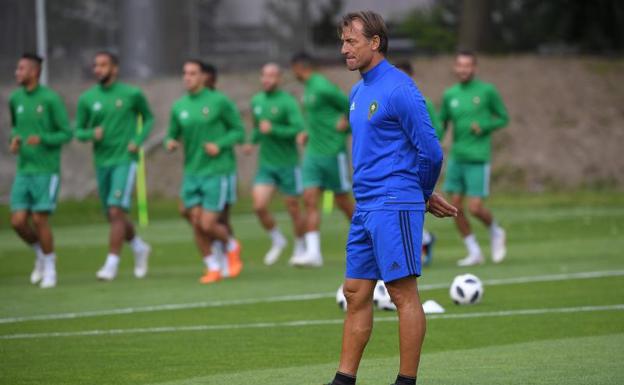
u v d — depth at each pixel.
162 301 42.69
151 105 111.44
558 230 71.31
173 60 119.00
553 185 103.31
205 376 27.89
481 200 53.88
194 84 49.34
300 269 54.16
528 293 43.06
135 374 28.36
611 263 52.81
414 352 24.05
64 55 116.50
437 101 110.94
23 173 48.16
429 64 117.69
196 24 121.06
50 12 115.69
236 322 37.12
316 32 130.00
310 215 55.00
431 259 56.41
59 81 115.56
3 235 74.38
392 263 23.81
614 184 104.00
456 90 54.22
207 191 49.12
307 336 34.12
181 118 49.38
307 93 54.94
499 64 117.62
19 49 114.69
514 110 111.19
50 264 48.38
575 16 126.25
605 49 127.12
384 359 30.09
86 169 104.38
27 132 48.09
